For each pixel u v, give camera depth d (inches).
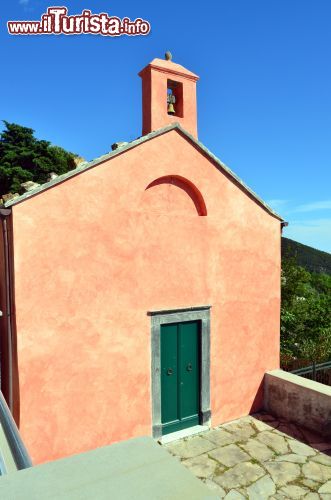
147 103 286.2
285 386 298.4
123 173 245.8
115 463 56.0
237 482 211.9
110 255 240.1
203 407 282.0
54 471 54.0
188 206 283.0
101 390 235.8
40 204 215.5
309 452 246.1
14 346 212.2
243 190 308.8
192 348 282.2
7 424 83.7
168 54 297.0
